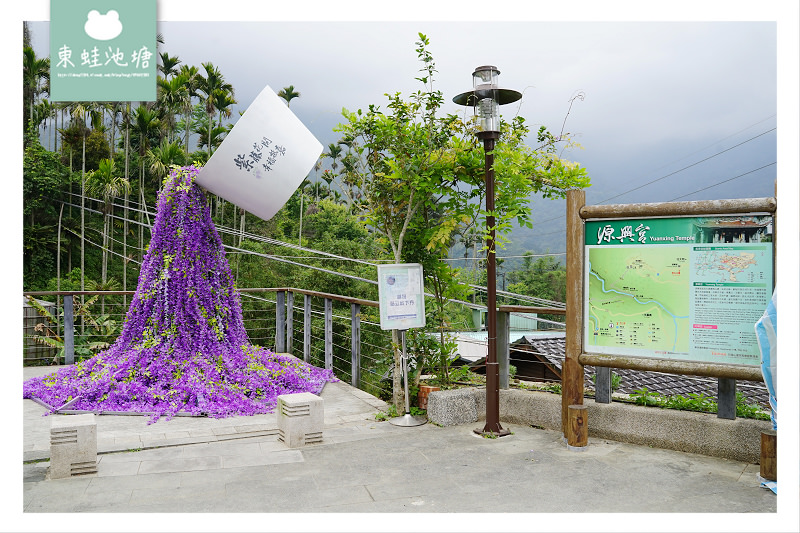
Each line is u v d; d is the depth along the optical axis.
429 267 5.89
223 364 6.28
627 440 4.89
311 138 5.84
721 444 4.46
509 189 5.55
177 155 30.83
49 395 5.97
